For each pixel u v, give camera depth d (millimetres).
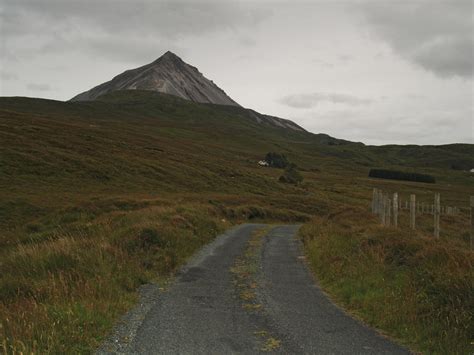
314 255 16234
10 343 6590
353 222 24859
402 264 12219
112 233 18125
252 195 66875
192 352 7035
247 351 7133
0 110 96688
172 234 18141
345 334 8094
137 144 93312
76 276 10945
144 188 58625
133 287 11305
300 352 7133
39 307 8180
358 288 10922
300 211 55375
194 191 63438
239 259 16297
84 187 53125
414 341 7688
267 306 9984
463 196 121062
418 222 26812
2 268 13344
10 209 38469
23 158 56688
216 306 9914
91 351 6973
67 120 151375
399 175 181500
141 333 7906
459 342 7203
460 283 8898
